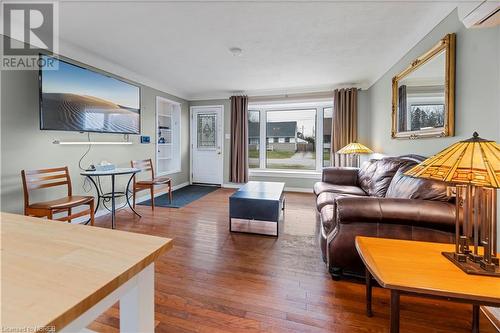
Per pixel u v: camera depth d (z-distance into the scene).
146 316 0.66
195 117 5.72
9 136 2.36
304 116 5.37
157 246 0.68
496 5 1.26
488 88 1.56
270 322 1.40
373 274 1.08
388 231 1.64
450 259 1.17
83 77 2.92
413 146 2.64
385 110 3.54
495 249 1.07
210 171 5.70
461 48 1.83
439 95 2.08
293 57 3.20
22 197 2.47
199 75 4.04
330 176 3.67
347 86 4.63
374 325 1.37
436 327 1.36
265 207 2.70
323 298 1.61
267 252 2.31
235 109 5.32
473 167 0.97
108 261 0.59
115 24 2.34
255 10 2.10
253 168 5.68
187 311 1.49
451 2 1.93
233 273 1.93
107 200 3.49
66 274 0.53
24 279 0.51
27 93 2.49
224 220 3.24
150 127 4.40
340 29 2.44
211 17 2.21
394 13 2.14
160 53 3.08
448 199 1.61
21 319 0.41
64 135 2.87
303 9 2.08
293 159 5.48
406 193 1.87
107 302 0.54
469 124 1.74
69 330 0.47
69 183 2.73
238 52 3.01
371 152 3.88
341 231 1.74
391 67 3.29
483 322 1.39
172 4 2.01
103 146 3.40
